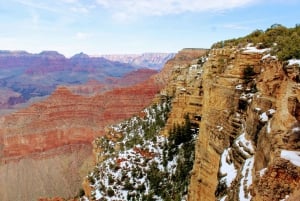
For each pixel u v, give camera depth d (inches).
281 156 562.3
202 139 1338.6
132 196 2144.4
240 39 1491.1
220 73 1360.7
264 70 946.1
